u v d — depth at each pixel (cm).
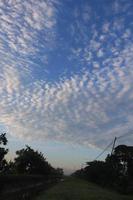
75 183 7731
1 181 2172
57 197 3484
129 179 5862
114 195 4331
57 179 9856
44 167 6222
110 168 6931
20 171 5572
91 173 8938
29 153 5800
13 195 2466
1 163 2819
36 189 3878
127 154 6794
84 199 3356
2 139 2739
